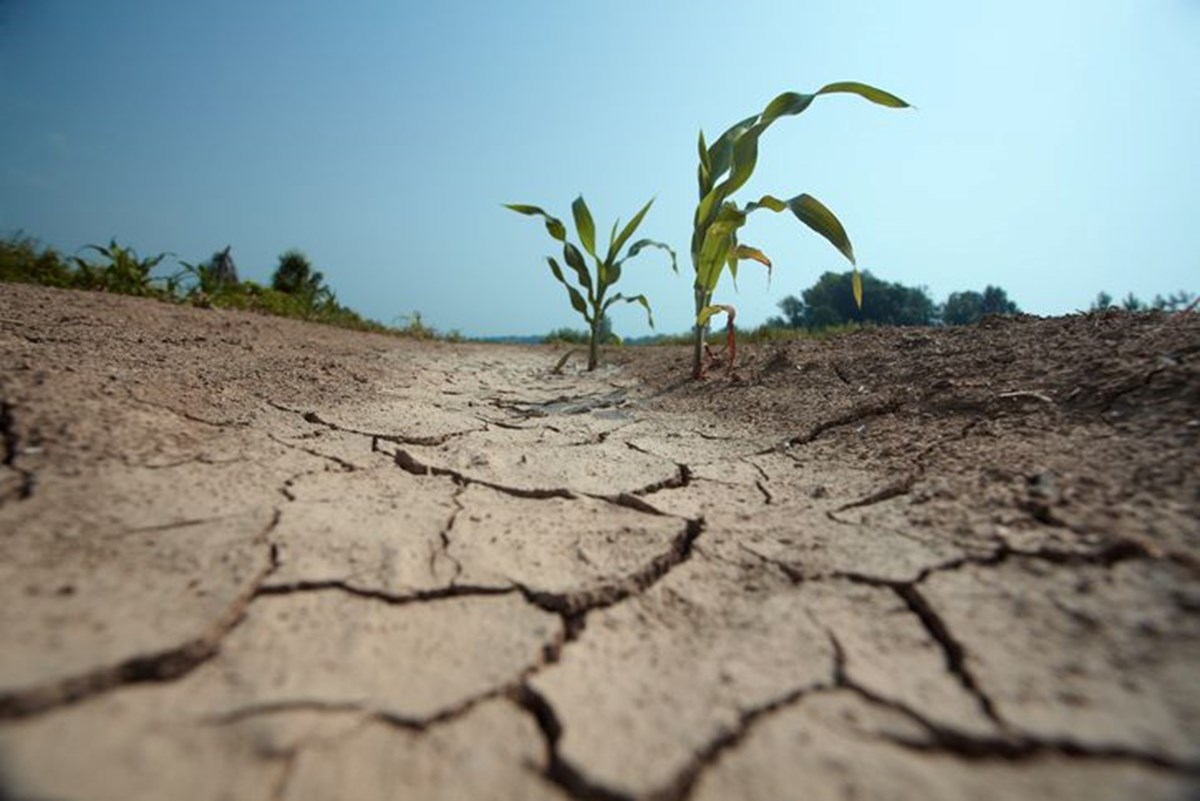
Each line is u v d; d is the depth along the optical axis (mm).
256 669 259
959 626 283
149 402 498
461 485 455
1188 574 286
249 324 1134
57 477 363
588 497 442
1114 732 224
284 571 317
